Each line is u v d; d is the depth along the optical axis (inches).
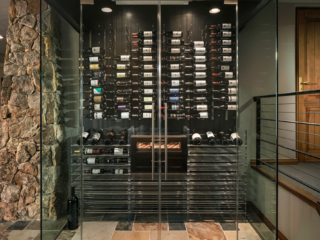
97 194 83.3
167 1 83.1
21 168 96.2
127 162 83.0
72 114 84.4
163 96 83.8
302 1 114.1
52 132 80.4
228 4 83.8
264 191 81.2
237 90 84.0
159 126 82.4
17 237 82.9
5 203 96.3
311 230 69.2
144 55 83.4
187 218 84.0
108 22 83.1
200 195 84.2
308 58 118.7
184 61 84.1
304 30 118.2
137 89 83.4
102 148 83.2
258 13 81.7
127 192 83.0
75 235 83.6
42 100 76.0
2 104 96.5
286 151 118.6
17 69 96.4
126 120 83.3
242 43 84.0
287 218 82.9
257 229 82.0
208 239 80.1
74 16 83.0
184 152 83.5
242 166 84.5
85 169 83.4
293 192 77.9
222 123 84.5
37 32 96.4
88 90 83.7
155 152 82.9
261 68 81.6
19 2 96.1
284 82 118.3
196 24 83.7
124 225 82.7
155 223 82.6
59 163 82.7
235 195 84.9
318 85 118.9
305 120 118.7
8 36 96.5
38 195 96.3
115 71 83.7
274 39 76.6
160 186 82.8
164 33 83.4
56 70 81.9
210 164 84.3
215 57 84.5
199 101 84.2
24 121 96.5
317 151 120.0
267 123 80.4
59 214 81.7
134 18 82.9
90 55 83.5
